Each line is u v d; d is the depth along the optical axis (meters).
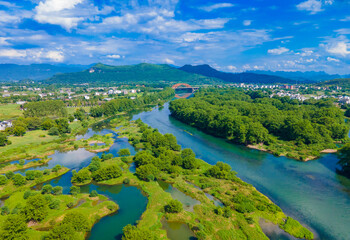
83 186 113.69
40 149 166.75
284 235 77.62
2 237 67.19
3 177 110.44
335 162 141.38
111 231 81.25
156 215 87.88
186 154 142.12
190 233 79.56
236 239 74.50
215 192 104.88
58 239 67.62
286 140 180.12
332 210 93.19
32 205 82.69
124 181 115.50
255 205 94.31
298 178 120.94
